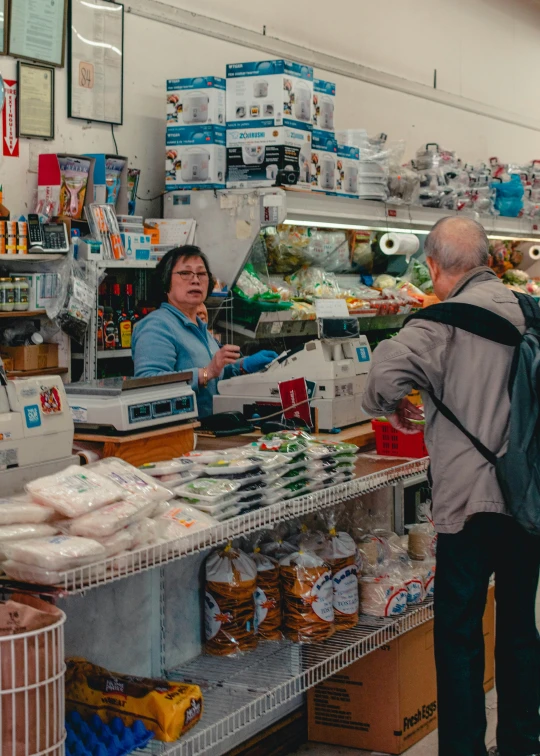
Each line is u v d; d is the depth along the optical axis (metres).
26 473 2.33
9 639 1.67
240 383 3.76
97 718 2.20
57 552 1.85
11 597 1.87
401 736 3.14
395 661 3.12
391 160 5.43
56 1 4.35
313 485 2.71
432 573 3.46
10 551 1.87
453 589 2.61
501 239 7.27
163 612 2.70
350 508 3.61
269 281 4.95
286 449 2.70
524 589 2.71
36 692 1.70
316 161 4.70
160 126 4.98
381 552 3.35
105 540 1.98
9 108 4.21
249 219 4.40
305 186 4.52
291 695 2.64
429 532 3.64
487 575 2.63
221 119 4.51
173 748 2.15
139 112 4.85
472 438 2.54
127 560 1.99
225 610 2.82
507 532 2.59
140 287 4.64
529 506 2.44
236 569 2.83
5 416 2.28
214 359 3.57
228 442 3.31
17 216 4.28
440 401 2.60
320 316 3.60
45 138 4.38
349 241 5.54
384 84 6.73
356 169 5.02
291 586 2.93
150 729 2.21
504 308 2.61
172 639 2.75
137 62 4.80
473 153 8.07
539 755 2.79
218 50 5.27
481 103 8.13
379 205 5.11
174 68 5.02
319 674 2.76
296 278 5.16
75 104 4.49
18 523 2.00
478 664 2.63
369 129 6.60
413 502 4.62
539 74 9.18
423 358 2.57
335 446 2.85
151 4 4.82
